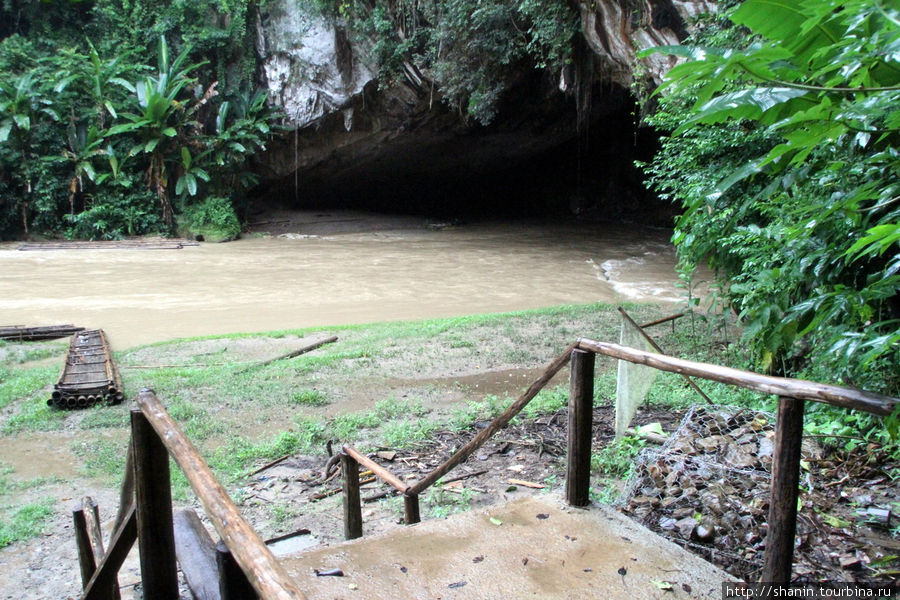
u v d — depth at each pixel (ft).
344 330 35.06
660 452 13.88
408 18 63.26
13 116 71.10
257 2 75.92
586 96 49.16
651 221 91.09
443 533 8.72
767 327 16.94
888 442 13.34
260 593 3.98
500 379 25.66
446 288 49.44
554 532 8.68
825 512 11.51
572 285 50.21
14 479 17.31
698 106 7.40
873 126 7.64
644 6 36.01
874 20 6.30
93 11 78.95
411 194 103.76
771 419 14.88
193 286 50.11
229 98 79.61
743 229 18.22
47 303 43.91
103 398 22.90
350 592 7.41
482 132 81.30
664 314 36.35
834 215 10.18
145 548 6.77
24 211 74.59
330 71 72.79
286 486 16.35
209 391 24.12
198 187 81.10
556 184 103.14
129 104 76.84
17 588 12.41
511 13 47.19
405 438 18.93
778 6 6.83
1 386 25.66
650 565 7.91
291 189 92.38
